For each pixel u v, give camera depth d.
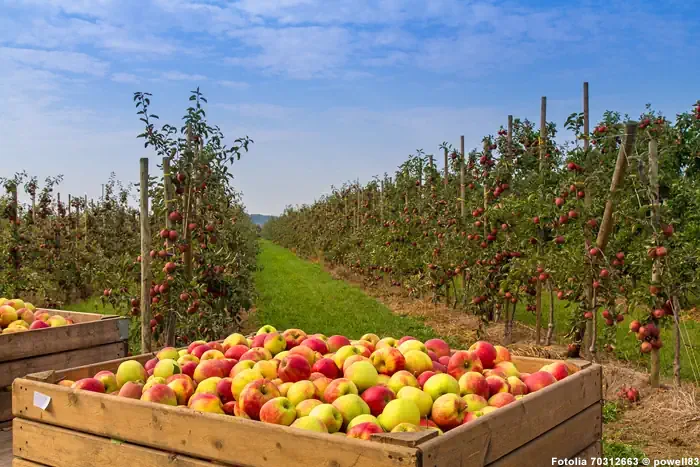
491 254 10.95
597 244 8.19
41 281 14.27
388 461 2.27
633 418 6.64
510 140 11.05
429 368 3.57
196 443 2.83
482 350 3.77
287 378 3.27
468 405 3.08
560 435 3.13
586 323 8.74
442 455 2.33
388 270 18.19
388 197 19.19
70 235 18.69
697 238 9.87
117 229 19.17
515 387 3.31
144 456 2.99
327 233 29.58
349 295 19.36
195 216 8.95
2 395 5.26
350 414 2.93
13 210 13.91
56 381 3.72
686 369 8.77
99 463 3.17
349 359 3.50
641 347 7.61
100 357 6.09
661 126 11.55
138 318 9.11
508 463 2.71
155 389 3.19
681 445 5.77
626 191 8.07
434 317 14.16
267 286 22.36
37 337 5.51
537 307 10.65
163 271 8.48
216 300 9.66
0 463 4.49
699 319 11.92
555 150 10.59
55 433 3.36
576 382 3.33
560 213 9.12
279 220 60.34
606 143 9.80
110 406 3.16
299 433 2.52
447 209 13.95
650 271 7.74
